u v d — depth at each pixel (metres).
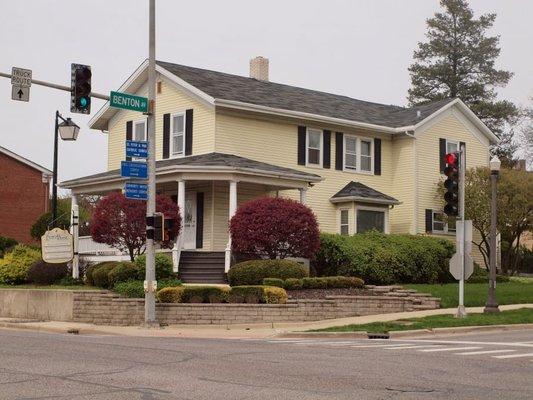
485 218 38.44
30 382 10.85
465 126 40.94
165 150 35.06
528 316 23.86
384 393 10.20
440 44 67.31
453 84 67.25
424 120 38.59
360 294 26.75
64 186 34.59
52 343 16.92
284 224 27.66
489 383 11.28
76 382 10.87
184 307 23.66
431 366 13.20
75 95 20.86
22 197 49.12
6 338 18.42
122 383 10.80
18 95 20.38
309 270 30.41
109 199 28.33
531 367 13.19
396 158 39.19
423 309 26.62
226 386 10.62
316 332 20.78
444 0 67.75
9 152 48.69
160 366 12.73
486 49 66.81
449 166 22.92
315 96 39.50
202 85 33.91
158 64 35.16
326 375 11.85
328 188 36.56
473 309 26.36
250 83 37.47
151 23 22.30
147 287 22.81
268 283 25.89
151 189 22.31
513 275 42.88
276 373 12.00
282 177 30.98
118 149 37.59
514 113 64.88
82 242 35.59
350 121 36.88
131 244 28.19
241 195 33.31
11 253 31.61
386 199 36.44
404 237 33.69
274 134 34.97
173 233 23.00
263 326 23.48
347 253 30.56
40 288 27.80
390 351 15.84
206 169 29.30
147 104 22.30
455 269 23.48
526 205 39.03
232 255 29.45
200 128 33.69
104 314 24.64
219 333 21.62
